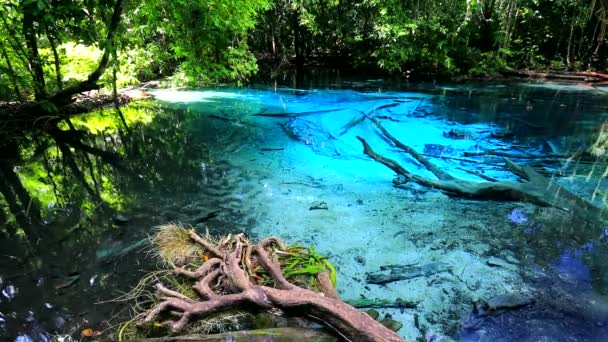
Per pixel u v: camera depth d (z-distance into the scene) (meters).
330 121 6.64
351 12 12.59
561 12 12.23
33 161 4.88
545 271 2.53
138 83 10.23
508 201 3.60
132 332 1.97
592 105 8.16
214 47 10.16
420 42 12.02
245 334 1.82
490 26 12.32
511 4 11.87
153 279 2.42
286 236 2.95
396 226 3.11
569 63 12.39
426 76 12.31
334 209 3.41
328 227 3.09
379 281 2.42
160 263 2.62
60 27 6.14
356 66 13.30
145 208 3.49
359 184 3.99
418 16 11.71
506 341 1.96
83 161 4.85
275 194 3.74
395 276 2.47
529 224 3.15
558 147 5.33
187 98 8.92
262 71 12.86
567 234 2.99
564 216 3.28
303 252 2.54
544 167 4.51
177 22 9.11
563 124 6.61
